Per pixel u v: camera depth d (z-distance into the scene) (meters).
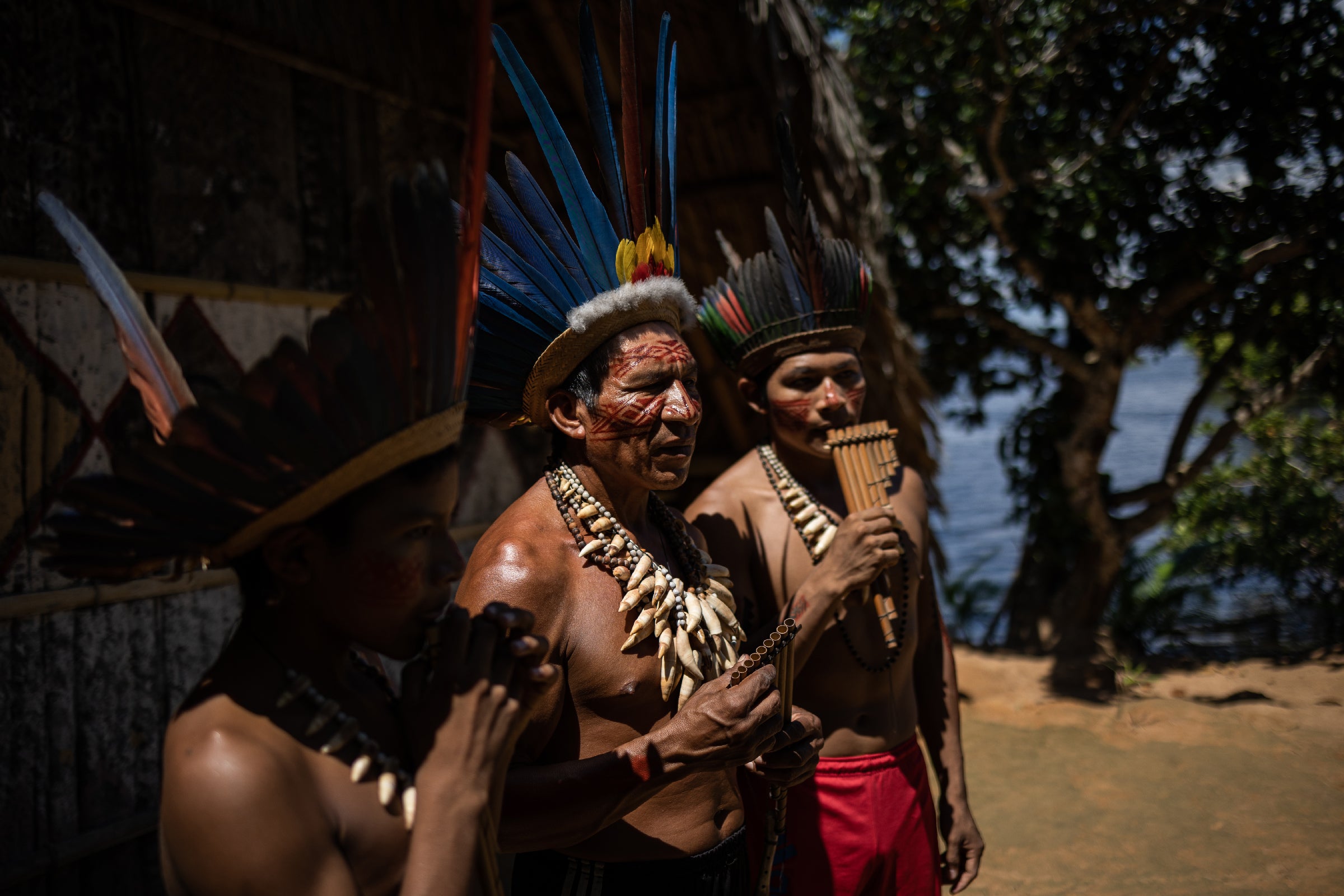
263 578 1.24
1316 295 7.03
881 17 7.75
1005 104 6.94
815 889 2.51
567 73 4.73
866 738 2.56
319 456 1.14
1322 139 6.70
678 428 1.87
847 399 2.56
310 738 1.22
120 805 3.37
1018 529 18.73
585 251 1.90
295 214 4.14
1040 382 8.41
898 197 7.95
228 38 3.79
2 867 3.00
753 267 2.58
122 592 3.33
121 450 1.09
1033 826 4.26
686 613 1.91
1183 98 7.11
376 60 4.52
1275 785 4.52
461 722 1.24
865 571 2.26
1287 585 8.62
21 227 3.13
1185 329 7.91
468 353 1.29
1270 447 8.93
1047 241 7.21
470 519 5.05
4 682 3.03
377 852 1.22
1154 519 7.82
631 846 1.89
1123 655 7.43
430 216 1.21
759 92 4.53
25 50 3.15
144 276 3.44
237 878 1.11
